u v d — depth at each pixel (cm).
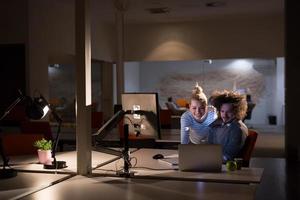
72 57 914
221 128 327
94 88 1148
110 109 1048
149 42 1027
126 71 1319
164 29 1016
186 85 1398
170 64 1416
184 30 1003
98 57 959
